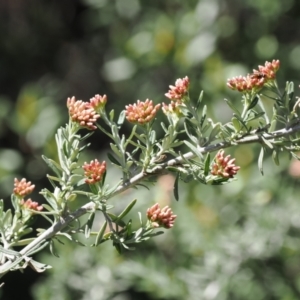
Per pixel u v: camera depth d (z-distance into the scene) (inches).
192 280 253.4
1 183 374.6
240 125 112.3
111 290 261.0
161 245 287.4
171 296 251.6
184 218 271.1
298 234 253.0
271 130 114.6
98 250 267.1
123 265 258.7
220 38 350.9
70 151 114.8
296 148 113.4
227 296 253.9
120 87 416.8
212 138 114.4
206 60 332.8
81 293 267.9
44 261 267.9
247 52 353.4
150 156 113.0
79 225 114.4
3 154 378.3
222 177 107.9
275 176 271.1
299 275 261.1
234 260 251.9
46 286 270.1
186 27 345.4
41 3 478.6
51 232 111.6
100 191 110.7
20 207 122.4
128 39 370.0
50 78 465.1
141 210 268.7
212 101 316.2
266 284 256.8
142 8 379.6
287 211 256.2
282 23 364.2
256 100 115.3
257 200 263.9
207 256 255.4
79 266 266.2
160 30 346.6
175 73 356.2
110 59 432.8
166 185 275.3
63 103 454.3
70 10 481.1
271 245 251.6
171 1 372.5
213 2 346.3
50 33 474.6
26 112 376.2
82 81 462.0
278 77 343.3
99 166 110.9
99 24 414.3
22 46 466.9
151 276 254.4
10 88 458.6
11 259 112.0
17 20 472.4
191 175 109.8
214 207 274.5
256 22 358.9
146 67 359.9
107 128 410.9
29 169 388.2
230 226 262.1
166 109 118.2
